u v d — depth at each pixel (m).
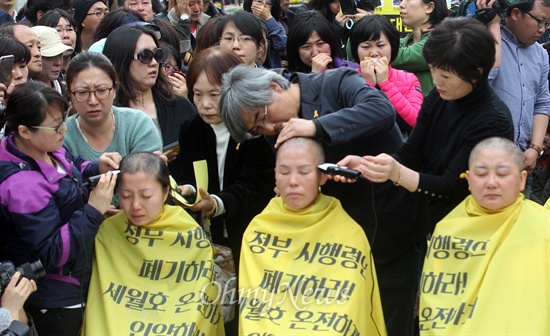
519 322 2.96
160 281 3.45
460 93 3.32
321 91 3.55
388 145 3.63
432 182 3.34
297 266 3.30
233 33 4.69
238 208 3.88
